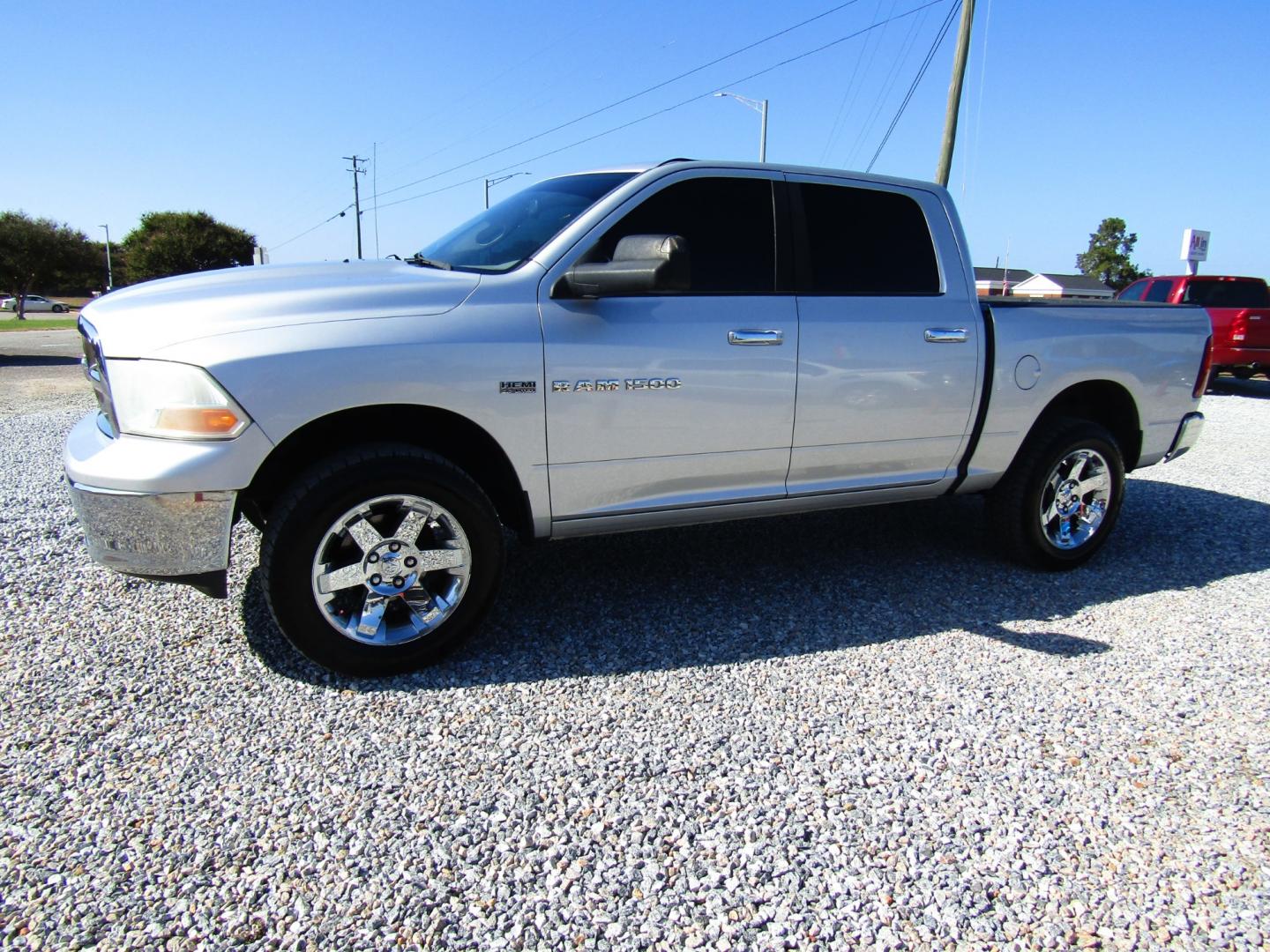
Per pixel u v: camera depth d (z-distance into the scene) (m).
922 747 2.74
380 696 3.02
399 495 3.01
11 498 5.48
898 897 2.08
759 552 4.70
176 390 2.79
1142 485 6.64
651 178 3.49
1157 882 2.14
